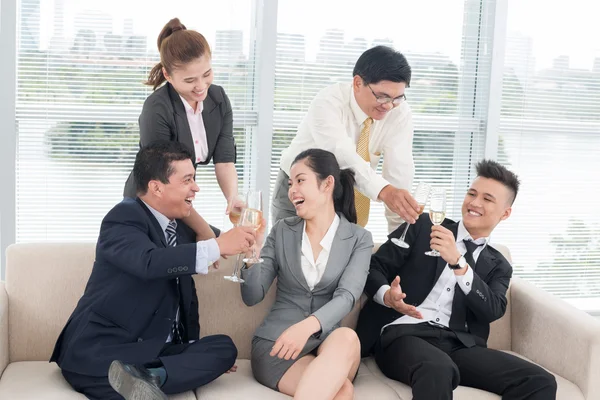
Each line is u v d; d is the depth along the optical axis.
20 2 3.82
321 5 4.15
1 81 3.80
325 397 2.45
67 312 2.86
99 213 4.07
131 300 2.59
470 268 2.87
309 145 3.27
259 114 4.11
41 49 3.87
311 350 2.71
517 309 3.17
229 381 2.71
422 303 2.98
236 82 4.11
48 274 2.86
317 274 2.87
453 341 2.92
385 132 3.36
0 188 3.88
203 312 2.96
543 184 4.57
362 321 3.00
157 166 2.67
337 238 2.90
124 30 3.95
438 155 4.42
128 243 2.57
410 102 4.35
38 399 2.44
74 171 4.00
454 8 4.32
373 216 4.39
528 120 4.50
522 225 4.59
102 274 2.64
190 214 2.87
